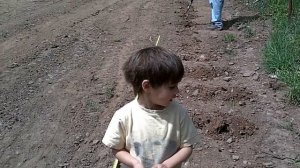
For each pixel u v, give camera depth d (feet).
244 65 8.68
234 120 6.58
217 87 7.63
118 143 3.54
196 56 9.08
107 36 10.50
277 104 7.15
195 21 11.76
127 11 12.82
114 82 7.91
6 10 13.39
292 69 8.13
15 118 6.75
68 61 8.95
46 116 6.81
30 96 7.44
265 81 7.97
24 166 5.65
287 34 9.44
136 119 3.47
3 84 7.88
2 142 6.15
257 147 6.01
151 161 3.46
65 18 12.19
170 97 3.36
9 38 10.50
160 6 13.37
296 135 6.32
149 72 3.25
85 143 6.12
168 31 10.79
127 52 9.38
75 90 7.63
